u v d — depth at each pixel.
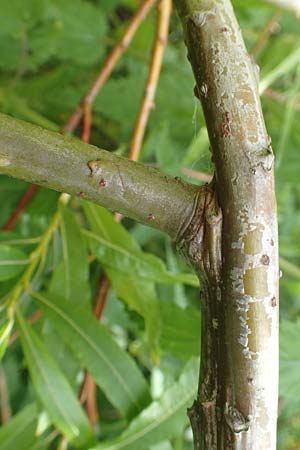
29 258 0.48
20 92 0.72
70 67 0.75
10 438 0.48
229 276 0.33
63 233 0.48
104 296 0.52
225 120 0.32
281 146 0.64
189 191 0.33
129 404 0.46
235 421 0.33
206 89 0.33
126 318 0.62
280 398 0.68
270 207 0.32
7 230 0.56
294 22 0.75
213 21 0.33
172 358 0.60
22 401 0.67
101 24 0.75
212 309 0.34
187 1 0.33
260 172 0.32
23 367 0.64
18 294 0.47
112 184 0.33
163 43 0.58
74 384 0.49
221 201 0.33
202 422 0.34
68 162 0.33
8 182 0.64
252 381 0.33
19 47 0.73
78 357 0.46
